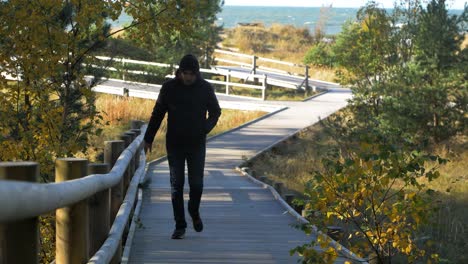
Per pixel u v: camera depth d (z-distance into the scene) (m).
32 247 2.79
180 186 8.10
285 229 9.39
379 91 21.61
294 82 40.25
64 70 9.98
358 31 23.70
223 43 70.50
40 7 9.23
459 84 20.61
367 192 6.91
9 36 9.02
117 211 7.02
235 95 35.56
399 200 6.98
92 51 10.59
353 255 7.65
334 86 41.69
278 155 20.91
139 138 12.06
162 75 34.31
